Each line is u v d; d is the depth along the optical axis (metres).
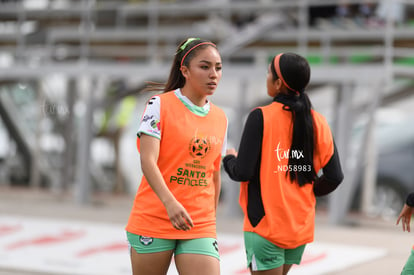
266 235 13.36
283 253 13.70
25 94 54.25
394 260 26.61
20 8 47.47
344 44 40.53
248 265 13.88
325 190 14.26
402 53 37.38
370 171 40.06
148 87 13.52
